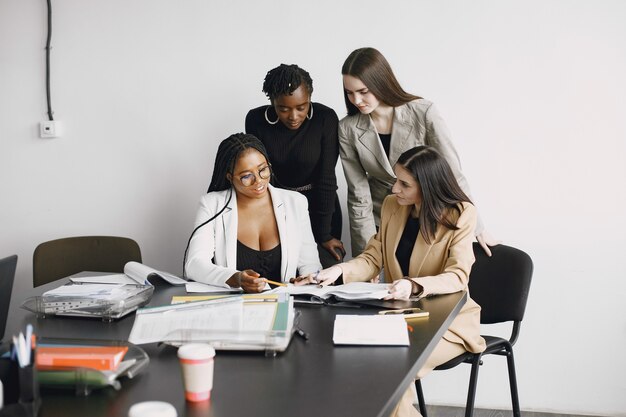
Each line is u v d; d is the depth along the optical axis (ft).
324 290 7.08
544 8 9.80
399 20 10.25
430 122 8.82
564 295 10.14
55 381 4.40
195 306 6.09
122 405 4.20
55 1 11.41
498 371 10.47
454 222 7.90
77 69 11.46
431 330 5.96
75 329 6.00
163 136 11.27
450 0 10.07
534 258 10.18
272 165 9.44
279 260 8.59
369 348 5.40
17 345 4.04
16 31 11.57
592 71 9.74
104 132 11.48
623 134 9.73
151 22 11.12
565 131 9.91
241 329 5.38
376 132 9.11
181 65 11.08
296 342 5.56
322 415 4.07
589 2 9.66
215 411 4.11
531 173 10.07
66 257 10.14
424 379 10.78
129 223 11.57
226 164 8.43
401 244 8.28
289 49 10.66
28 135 11.73
